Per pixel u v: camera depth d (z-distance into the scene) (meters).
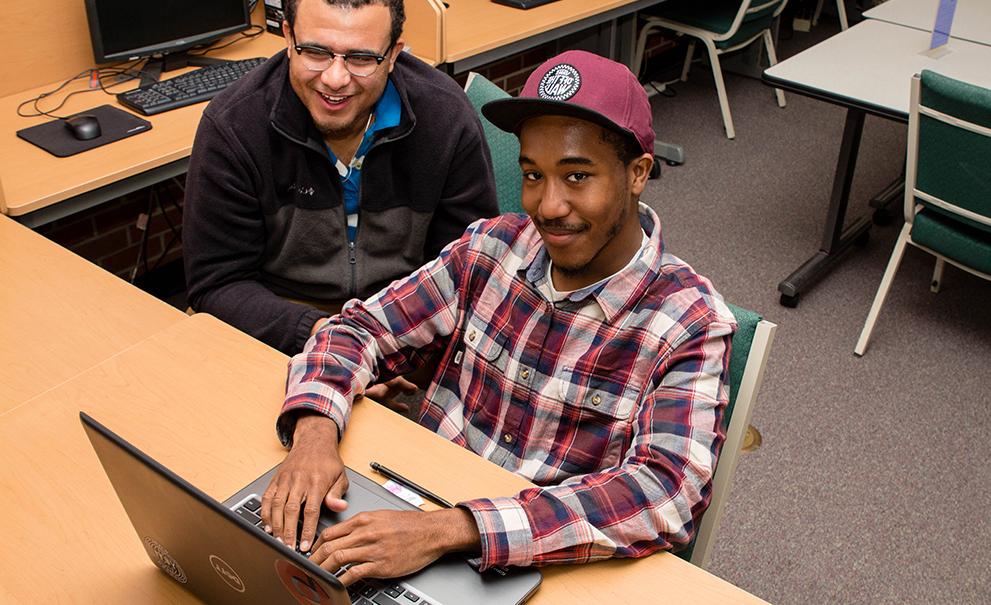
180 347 1.43
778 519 2.17
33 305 1.55
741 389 1.26
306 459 1.16
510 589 1.02
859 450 2.38
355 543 1.01
